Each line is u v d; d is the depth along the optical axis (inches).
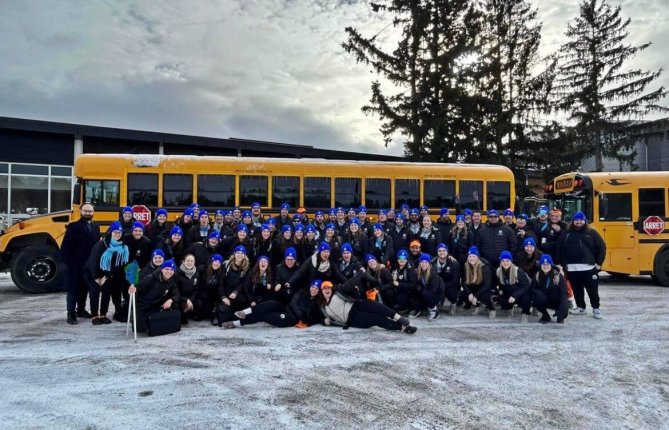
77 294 271.7
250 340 230.4
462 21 893.8
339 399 155.6
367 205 425.4
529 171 1074.7
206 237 306.2
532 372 185.8
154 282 242.1
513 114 995.3
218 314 260.4
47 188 746.2
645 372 186.9
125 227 286.8
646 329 260.1
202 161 395.9
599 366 193.9
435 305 283.4
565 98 1206.3
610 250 431.2
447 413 145.3
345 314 256.4
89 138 778.2
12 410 143.5
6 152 716.0
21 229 375.6
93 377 173.9
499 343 228.4
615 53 1224.8
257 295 269.0
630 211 434.0
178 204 386.9
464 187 446.0
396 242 334.3
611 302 347.3
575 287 298.7
